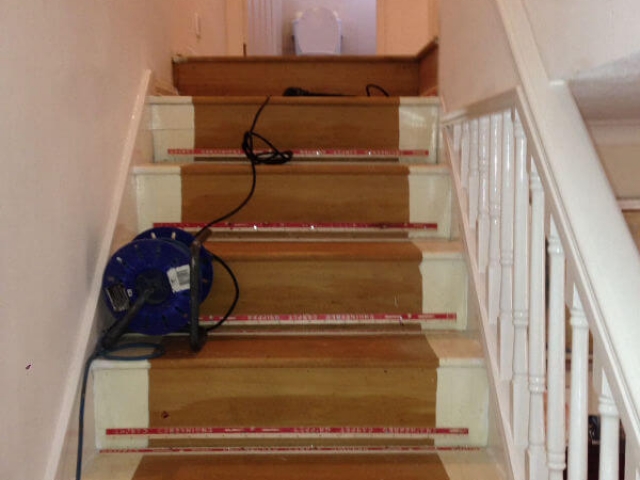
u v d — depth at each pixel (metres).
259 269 1.61
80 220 1.37
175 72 2.40
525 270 1.22
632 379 0.75
